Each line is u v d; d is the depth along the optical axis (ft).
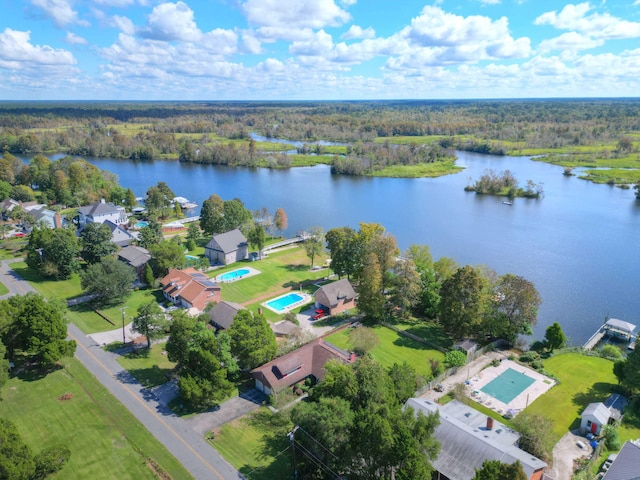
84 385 219.00
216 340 214.07
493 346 268.00
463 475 156.46
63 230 378.53
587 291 364.99
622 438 188.85
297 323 282.77
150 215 514.68
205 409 203.62
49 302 266.16
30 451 143.74
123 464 169.48
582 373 241.76
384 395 169.78
